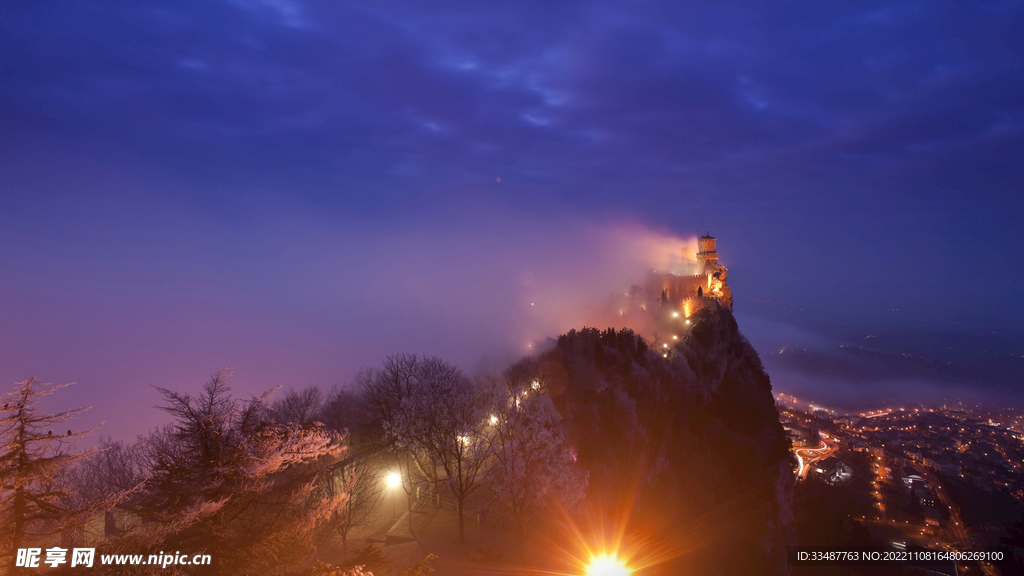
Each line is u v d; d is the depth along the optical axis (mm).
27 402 16844
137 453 39500
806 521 105125
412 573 24562
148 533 20625
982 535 118438
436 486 45406
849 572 94062
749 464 92375
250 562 24016
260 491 24703
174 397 24094
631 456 66875
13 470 16406
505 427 43562
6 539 16453
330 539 38969
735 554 75812
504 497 39094
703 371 101375
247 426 25125
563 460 43281
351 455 45219
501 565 37000
